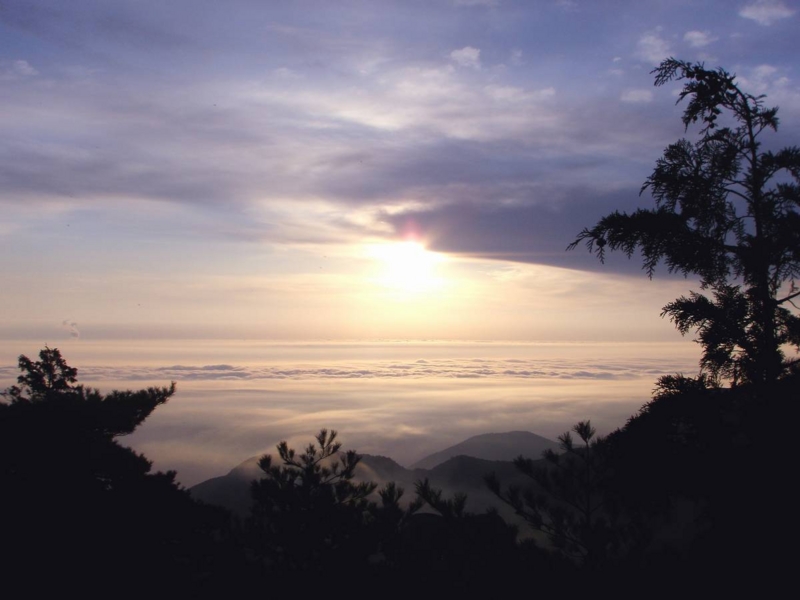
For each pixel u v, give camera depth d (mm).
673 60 7793
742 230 7695
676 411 7156
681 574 6699
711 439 6746
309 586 12914
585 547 8328
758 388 7051
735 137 7719
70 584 12484
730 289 7805
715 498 6633
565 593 7836
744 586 6148
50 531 13523
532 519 9234
